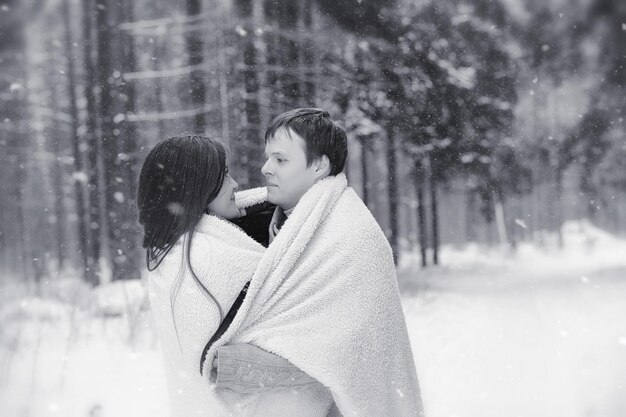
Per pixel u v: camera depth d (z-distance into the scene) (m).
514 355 6.53
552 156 28.50
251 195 2.34
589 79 25.30
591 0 23.16
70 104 19.09
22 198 26.03
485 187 22.39
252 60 15.18
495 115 20.52
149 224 2.03
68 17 20.22
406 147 19.09
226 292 1.93
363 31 17.64
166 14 18.30
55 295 10.84
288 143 2.09
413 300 11.73
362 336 1.93
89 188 15.17
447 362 6.40
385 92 17.91
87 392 5.25
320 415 2.03
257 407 1.95
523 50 23.58
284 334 1.90
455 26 19.52
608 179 30.61
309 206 2.00
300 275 1.95
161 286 2.00
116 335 7.46
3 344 7.08
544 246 36.00
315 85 16.72
